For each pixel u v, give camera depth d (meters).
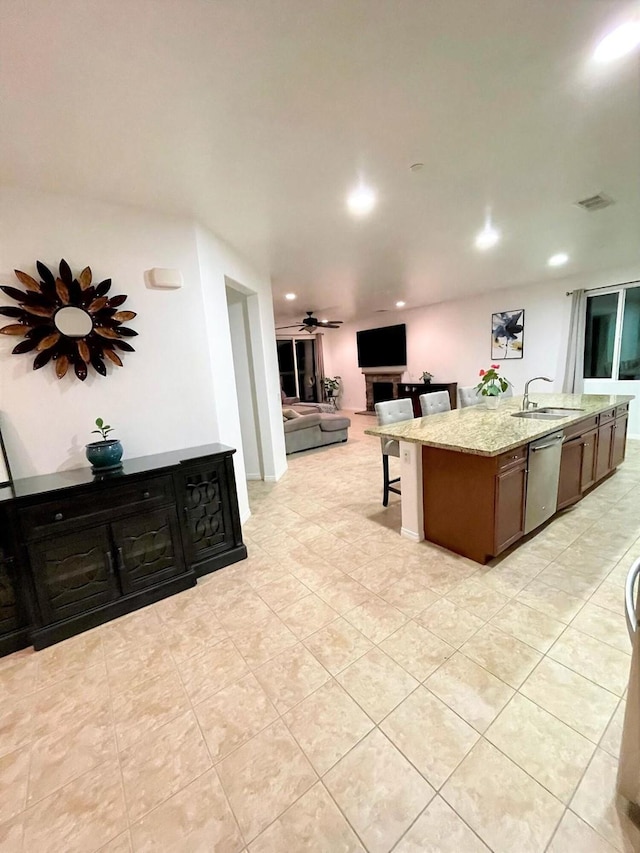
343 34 1.25
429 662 1.68
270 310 4.56
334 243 3.41
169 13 1.13
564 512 3.15
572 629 1.83
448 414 3.54
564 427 2.80
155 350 2.64
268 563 2.62
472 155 2.08
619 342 5.20
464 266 4.54
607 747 1.28
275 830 1.11
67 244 2.30
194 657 1.80
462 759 1.27
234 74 1.40
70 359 2.34
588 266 4.86
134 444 2.60
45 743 1.42
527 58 1.40
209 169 2.07
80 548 2.02
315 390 10.17
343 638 1.86
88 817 1.17
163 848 1.08
